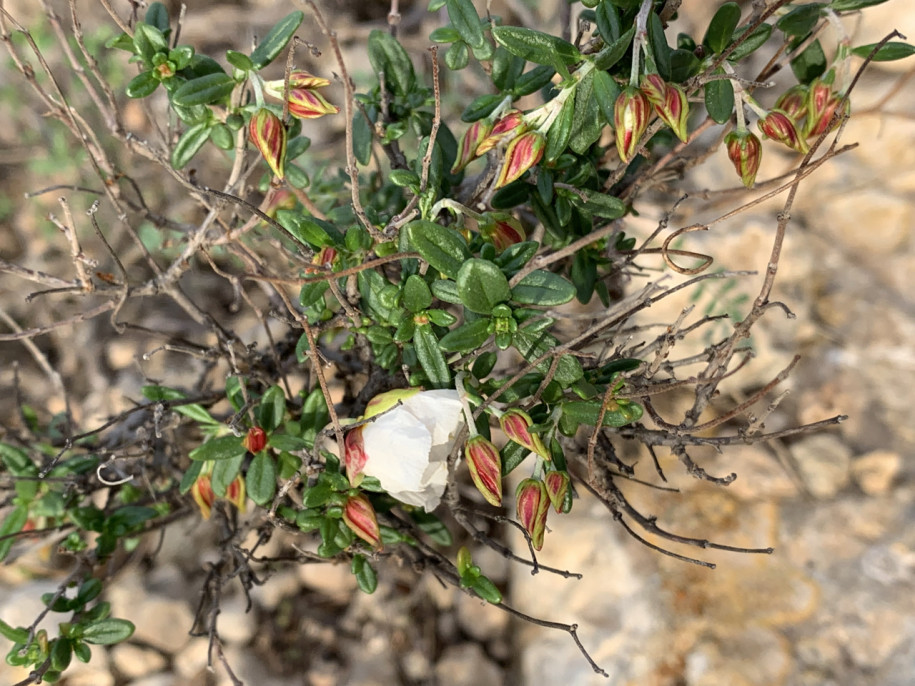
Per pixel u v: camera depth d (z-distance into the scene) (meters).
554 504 0.09
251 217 0.13
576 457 0.12
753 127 0.12
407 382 0.11
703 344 0.18
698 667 0.15
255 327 0.20
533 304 0.09
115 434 0.15
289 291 0.15
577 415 0.09
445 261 0.09
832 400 0.19
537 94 0.15
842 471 0.18
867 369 0.19
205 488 0.12
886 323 0.20
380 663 0.19
